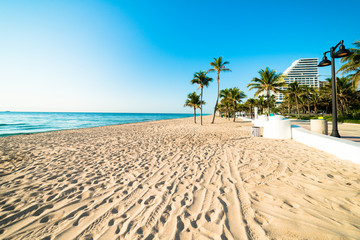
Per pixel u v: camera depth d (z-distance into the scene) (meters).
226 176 3.29
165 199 2.48
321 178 3.00
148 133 11.88
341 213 1.97
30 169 4.16
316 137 5.39
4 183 3.27
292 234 1.65
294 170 3.45
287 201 2.27
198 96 22.66
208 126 17.53
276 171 3.44
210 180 3.13
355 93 25.98
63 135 11.40
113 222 1.98
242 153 5.10
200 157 4.86
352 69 12.89
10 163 4.73
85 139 9.30
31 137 10.56
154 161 4.64
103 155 5.50
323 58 5.88
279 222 1.84
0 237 1.76
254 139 7.67
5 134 14.52
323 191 2.51
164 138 9.12
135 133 11.99
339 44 5.32
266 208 2.12
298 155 4.63
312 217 1.91
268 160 4.25
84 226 1.92
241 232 1.72
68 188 3.00
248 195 2.48
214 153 5.28
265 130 8.14
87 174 3.71
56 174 3.75
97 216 2.11
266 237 1.63
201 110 20.38
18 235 1.79
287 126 7.49
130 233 1.78
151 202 2.41
